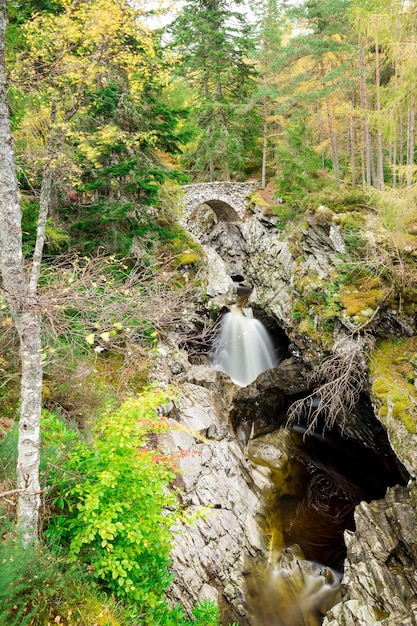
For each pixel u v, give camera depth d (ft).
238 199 67.31
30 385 12.41
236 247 69.31
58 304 11.69
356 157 65.26
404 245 33.50
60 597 12.39
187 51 61.21
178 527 25.16
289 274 49.06
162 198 43.70
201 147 69.31
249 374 52.03
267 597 25.85
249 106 63.21
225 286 55.98
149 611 14.76
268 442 42.19
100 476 13.67
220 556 26.07
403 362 32.07
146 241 37.99
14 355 19.49
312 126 68.49
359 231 37.47
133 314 15.57
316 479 38.88
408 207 29.22
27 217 25.44
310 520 33.65
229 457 34.22
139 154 34.58
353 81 50.98
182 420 33.14
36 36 14.71
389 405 29.12
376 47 41.50
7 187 11.70
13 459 14.58
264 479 36.70
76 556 13.24
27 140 23.26
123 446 15.07
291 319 46.34
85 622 12.01
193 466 29.91
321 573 27.94
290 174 55.77
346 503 36.19
